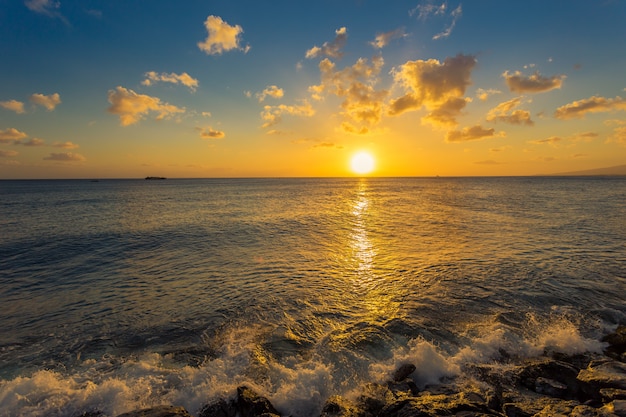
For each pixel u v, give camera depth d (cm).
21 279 1628
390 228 3016
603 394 669
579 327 1059
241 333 1076
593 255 1897
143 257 2031
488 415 613
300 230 2962
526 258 1859
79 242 2450
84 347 1000
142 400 751
